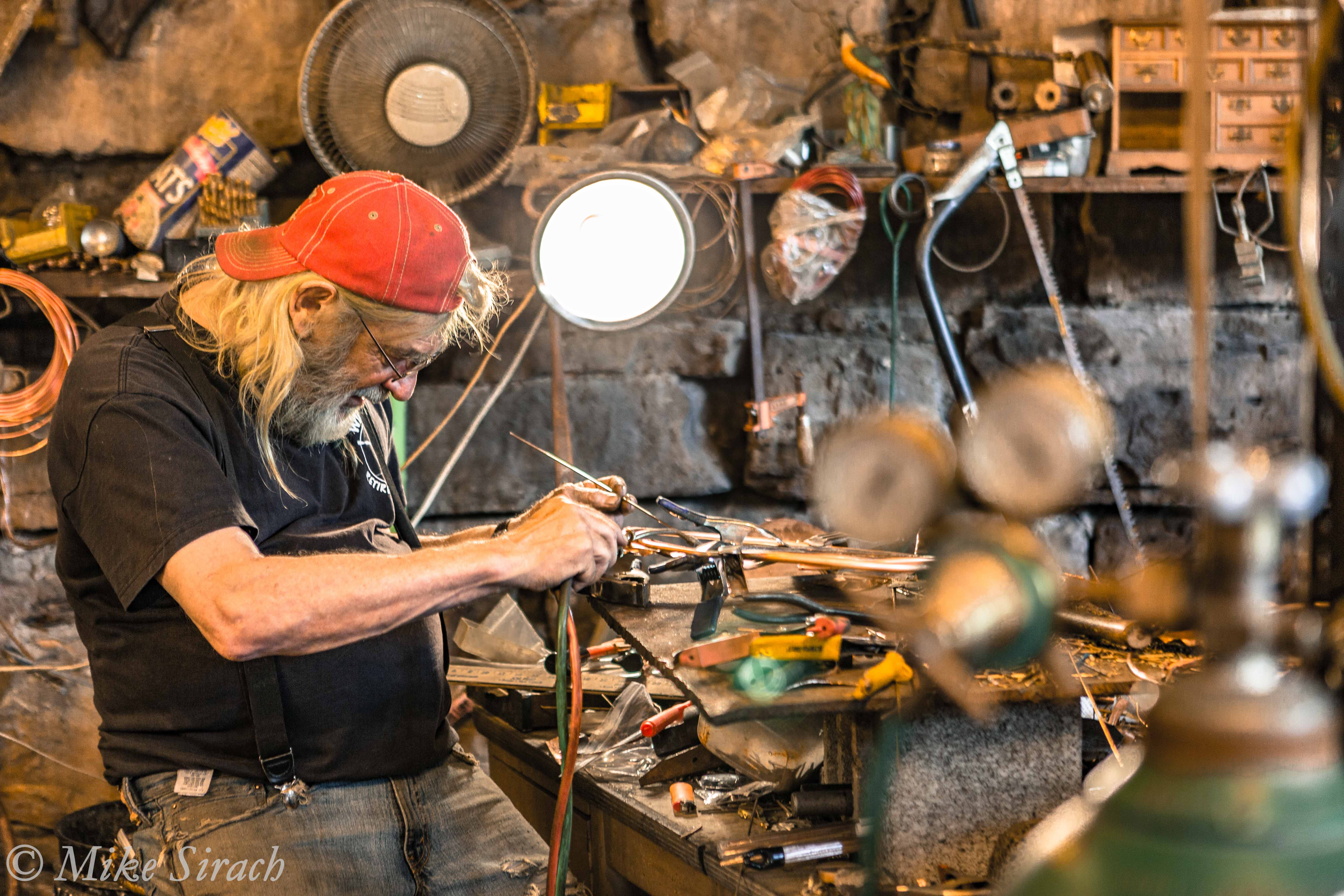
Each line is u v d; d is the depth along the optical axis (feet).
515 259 8.79
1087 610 4.58
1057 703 4.14
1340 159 4.33
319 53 8.09
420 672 5.34
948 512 2.25
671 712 5.51
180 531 4.34
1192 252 1.46
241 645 4.17
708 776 5.40
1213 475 1.48
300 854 4.84
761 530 5.74
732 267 8.70
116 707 5.00
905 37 9.14
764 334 9.05
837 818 4.55
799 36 8.95
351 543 5.37
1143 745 1.76
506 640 7.51
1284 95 8.27
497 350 8.91
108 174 8.87
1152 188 8.25
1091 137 8.29
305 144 8.87
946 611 2.02
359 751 5.14
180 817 4.79
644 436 9.11
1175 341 9.07
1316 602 3.84
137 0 8.52
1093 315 9.06
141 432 4.49
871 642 4.00
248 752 4.96
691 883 4.77
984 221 8.97
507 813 5.59
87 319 8.29
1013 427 1.89
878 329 9.10
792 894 4.09
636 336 8.99
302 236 4.80
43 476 8.64
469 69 8.20
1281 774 1.43
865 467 2.14
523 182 8.33
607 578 5.22
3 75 8.55
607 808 5.46
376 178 4.97
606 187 6.82
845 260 8.23
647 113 8.47
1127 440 9.14
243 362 4.82
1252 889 1.37
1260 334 9.09
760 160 8.18
